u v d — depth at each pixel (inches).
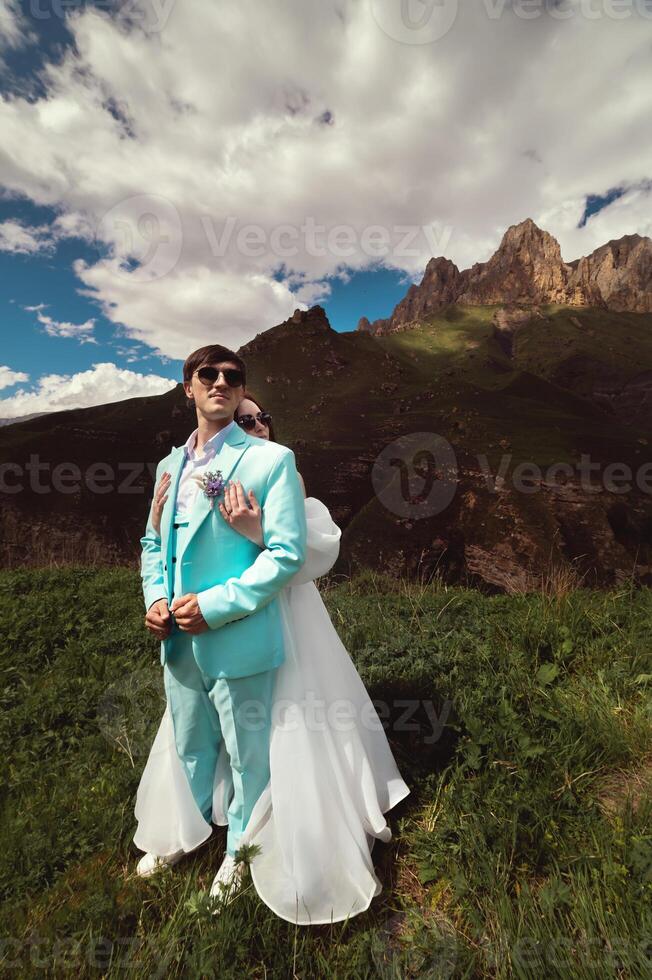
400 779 89.2
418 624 167.3
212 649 73.7
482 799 87.2
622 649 138.1
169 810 84.0
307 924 69.7
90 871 82.7
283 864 71.9
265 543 75.6
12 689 145.6
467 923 69.7
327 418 4055.1
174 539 80.1
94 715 130.8
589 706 113.8
